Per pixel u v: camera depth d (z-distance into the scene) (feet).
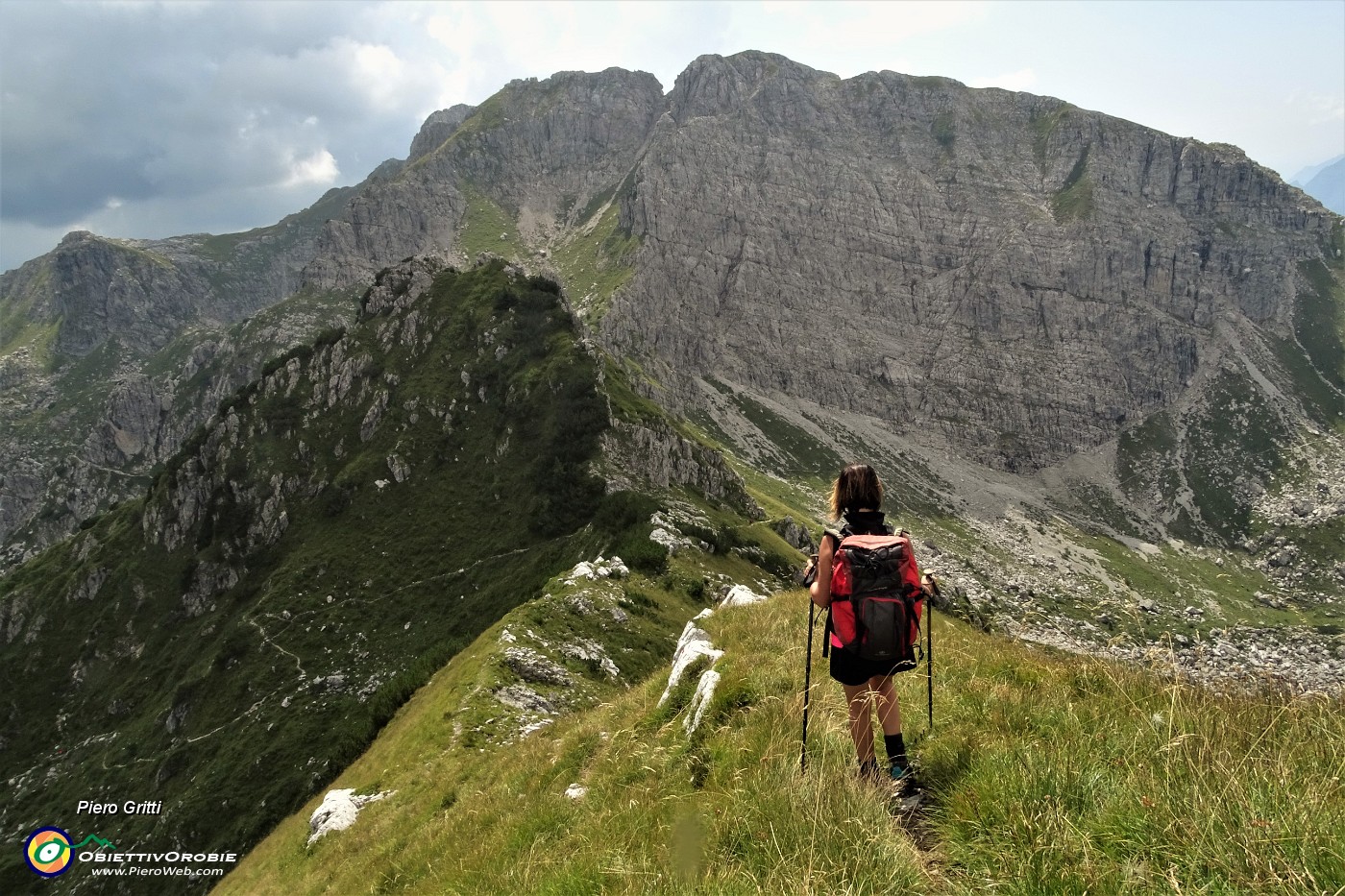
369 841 92.79
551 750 62.54
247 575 486.38
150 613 495.00
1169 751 23.88
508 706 166.30
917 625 26.71
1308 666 617.21
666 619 252.21
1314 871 17.51
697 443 560.20
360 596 430.61
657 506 415.44
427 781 110.42
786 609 63.57
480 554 442.91
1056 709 30.19
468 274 647.15
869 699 27.25
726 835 26.27
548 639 208.03
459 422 540.93
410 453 522.06
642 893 24.90
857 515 29.07
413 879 52.95
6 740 450.30
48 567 557.33
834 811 24.40
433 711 171.53
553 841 36.94
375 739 238.48
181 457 561.02
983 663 40.19
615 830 32.37
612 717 59.41
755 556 418.31
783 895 21.48
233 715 368.68
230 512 519.60
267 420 561.84
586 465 473.26
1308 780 20.99
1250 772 21.71
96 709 452.35
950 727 31.37
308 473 532.32
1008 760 25.73
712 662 50.52
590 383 525.34
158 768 356.18
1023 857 20.84
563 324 601.62
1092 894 18.89
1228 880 18.24
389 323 620.49
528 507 460.96
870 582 26.45
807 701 29.07
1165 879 18.66
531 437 510.17
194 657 439.63
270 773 320.09
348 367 585.22
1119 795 22.25
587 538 408.26
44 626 506.48
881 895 20.93
